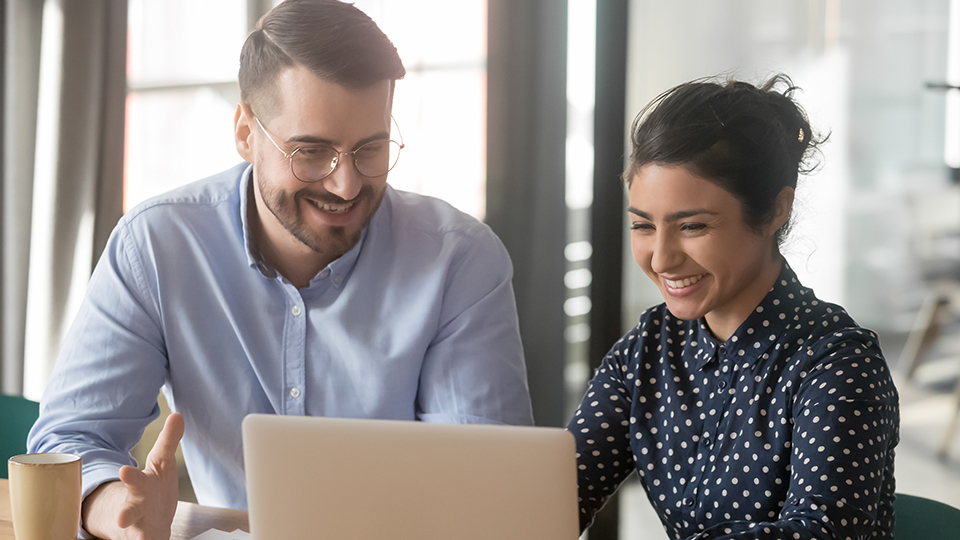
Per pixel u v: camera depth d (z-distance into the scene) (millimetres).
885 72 2342
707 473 1255
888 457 1171
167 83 3275
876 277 2396
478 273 1620
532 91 2619
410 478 936
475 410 1555
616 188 2557
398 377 1580
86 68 3268
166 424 1205
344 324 1579
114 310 1546
